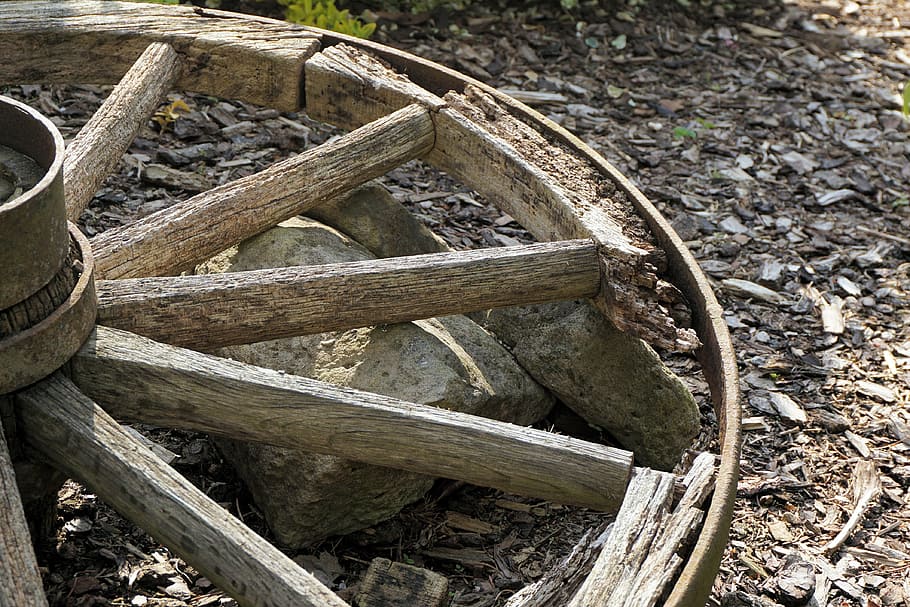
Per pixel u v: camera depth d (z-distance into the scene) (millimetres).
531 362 2834
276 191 2725
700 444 3014
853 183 4551
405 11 5223
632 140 4668
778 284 3900
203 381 2078
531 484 2100
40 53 3113
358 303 2418
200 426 2119
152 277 2332
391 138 2938
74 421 1954
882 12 6137
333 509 2521
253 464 2549
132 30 3141
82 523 2518
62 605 2305
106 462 1910
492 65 4992
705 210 4277
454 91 3139
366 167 2891
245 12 4805
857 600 2668
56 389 2006
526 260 2529
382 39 4980
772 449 3156
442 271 2469
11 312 1931
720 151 4664
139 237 2480
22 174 2125
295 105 3256
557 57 5164
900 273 4008
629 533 1981
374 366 2596
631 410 2797
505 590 2527
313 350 2646
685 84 5156
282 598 1759
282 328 2373
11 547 1740
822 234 4207
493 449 2084
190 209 2592
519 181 2852
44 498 2334
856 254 4102
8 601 1674
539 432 2119
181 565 2455
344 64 3186
